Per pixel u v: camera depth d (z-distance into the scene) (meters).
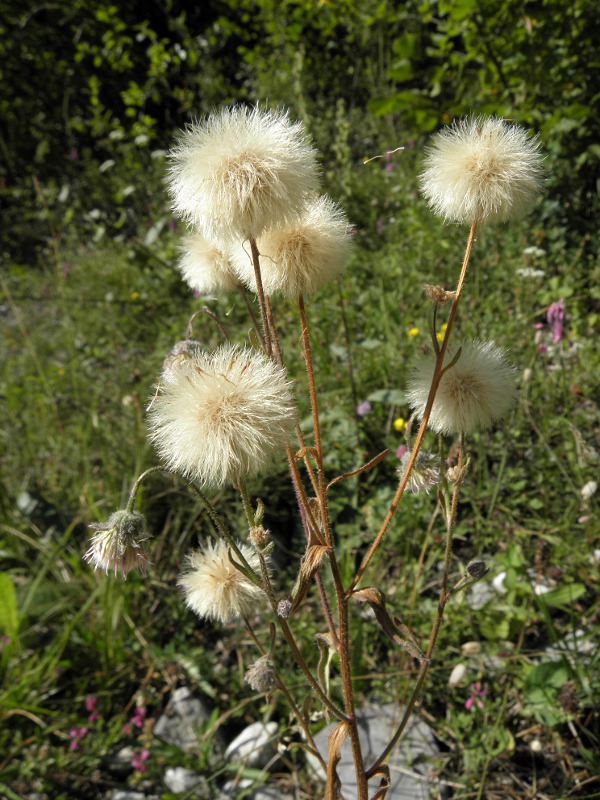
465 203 1.30
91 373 4.83
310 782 2.44
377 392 3.38
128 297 5.40
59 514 3.84
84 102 10.12
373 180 5.70
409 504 2.99
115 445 4.04
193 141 1.32
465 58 4.68
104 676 2.92
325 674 1.61
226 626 3.06
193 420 1.22
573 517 2.80
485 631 2.57
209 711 2.80
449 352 1.52
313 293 1.46
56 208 7.95
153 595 3.23
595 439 3.16
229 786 2.49
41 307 6.39
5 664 2.93
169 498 3.55
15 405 4.68
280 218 1.26
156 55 8.32
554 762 2.28
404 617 2.67
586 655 2.45
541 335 3.21
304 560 1.34
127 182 7.03
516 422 3.18
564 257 4.26
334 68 8.08
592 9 4.27
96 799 2.58
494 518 3.00
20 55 10.43
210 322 4.15
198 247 1.71
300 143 1.32
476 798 2.21
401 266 4.39
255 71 8.41
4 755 2.72
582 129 4.42
